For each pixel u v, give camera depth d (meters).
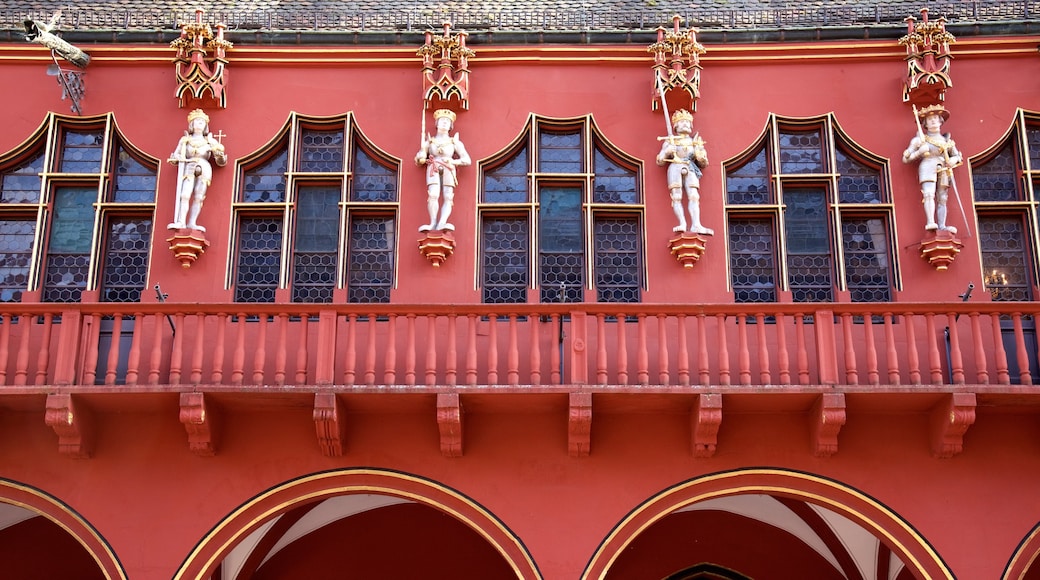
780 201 16.66
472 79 17.22
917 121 16.50
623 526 14.63
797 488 14.77
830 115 17.00
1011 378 15.58
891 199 16.53
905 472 14.75
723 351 14.56
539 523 14.63
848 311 14.62
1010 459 14.75
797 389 14.29
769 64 17.27
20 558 17.42
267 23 17.48
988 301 15.41
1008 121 16.84
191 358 15.41
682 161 16.42
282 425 15.02
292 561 17.75
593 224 16.66
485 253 16.61
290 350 15.55
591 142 16.97
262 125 17.02
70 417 14.21
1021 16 17.41
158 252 16.28
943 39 16.91
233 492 14.76
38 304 14.56
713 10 17.75
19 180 16.91
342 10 17.78
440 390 14.30
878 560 17.31
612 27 17.47
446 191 16.31
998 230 16.62
